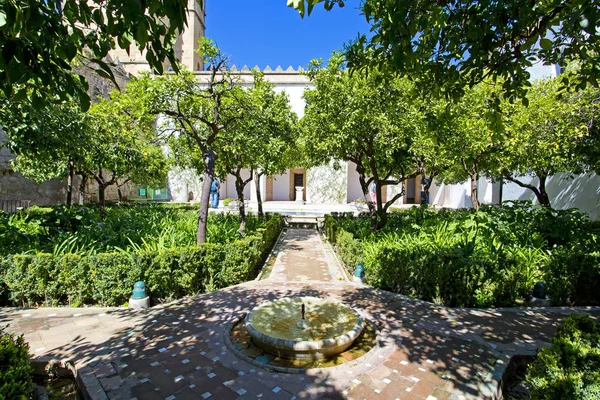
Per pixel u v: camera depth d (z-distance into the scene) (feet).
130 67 68.18
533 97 24.49
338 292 16.76
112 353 10.28
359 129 21.12
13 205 41.65
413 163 30.68
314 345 9.72
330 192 70.79
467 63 9.89
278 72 68.44
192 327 12.25
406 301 15.40
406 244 19.99
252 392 8.41
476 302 14.98
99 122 24.86
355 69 11.05
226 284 18.04
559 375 6.35
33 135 17.12
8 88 6.64
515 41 9.50
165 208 47.14
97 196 59.16
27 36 6.05
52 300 14.49
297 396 8.29
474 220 22.94
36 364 9.70
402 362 9.95
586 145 20.62
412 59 9.48
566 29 8.73
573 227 20.83
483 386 8.77
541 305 15.03
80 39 7.55
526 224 21.54
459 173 40.19
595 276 15.39
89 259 14.57
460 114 22.72
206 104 23.03
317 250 29.45
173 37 7.32
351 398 8.23
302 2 6.95
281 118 27.84
